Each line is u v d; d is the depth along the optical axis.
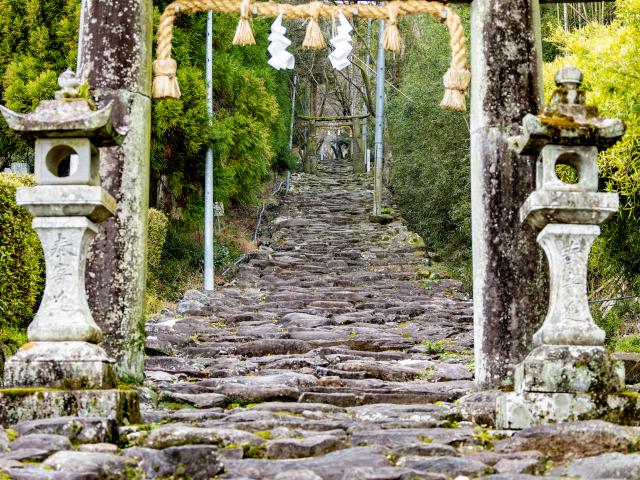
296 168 30.67
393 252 20.59
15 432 6.07
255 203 21.03
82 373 6.49
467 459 5.66
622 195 11.16
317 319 13.75
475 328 8.41
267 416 7.13
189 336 12.73
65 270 6.68
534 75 8.50
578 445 5.84
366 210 25.20
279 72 27.81
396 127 24.12
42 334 6.57
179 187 17.98
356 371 9.91
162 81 8.74
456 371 9.94
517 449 5.94
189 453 5.58
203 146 17.77
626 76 9.57
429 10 8.96
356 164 32.12
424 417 7.17
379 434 6.32
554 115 6.65
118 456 5.68
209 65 18.28
